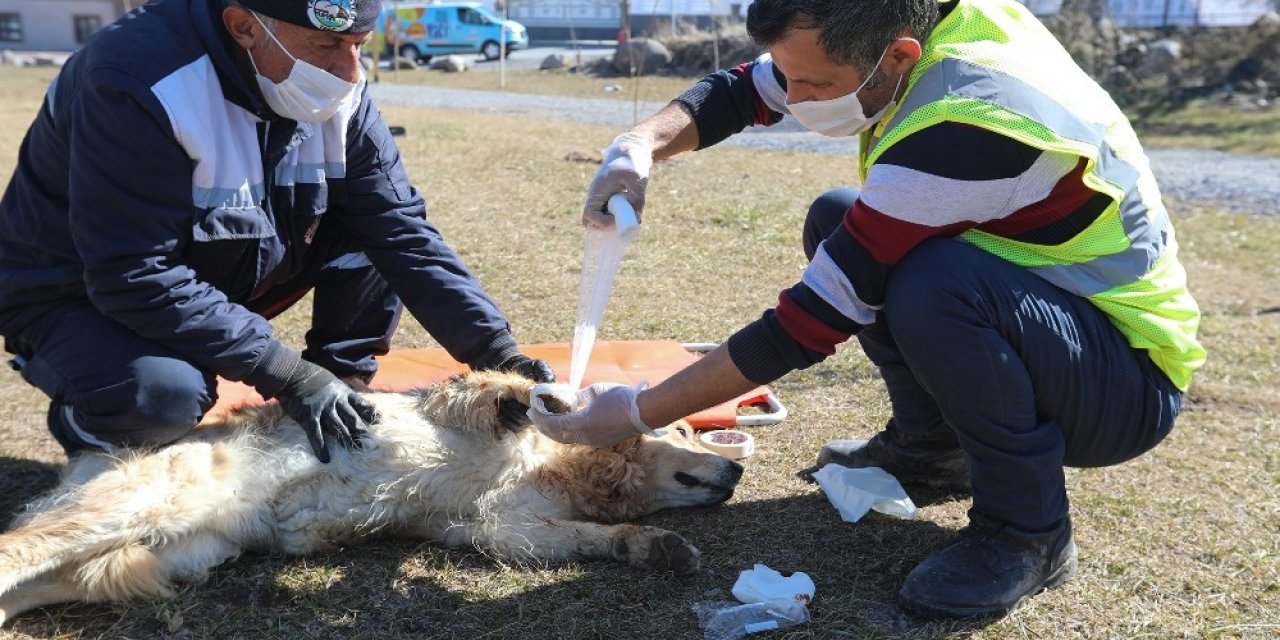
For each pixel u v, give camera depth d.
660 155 2.81
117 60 2.49
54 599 2.46
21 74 23.42
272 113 2.74
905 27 2.18
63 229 2.66
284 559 2.74
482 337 3.10
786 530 2.89
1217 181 10.20
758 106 2.88
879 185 2.23
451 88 20.53
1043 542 2.46
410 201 3.14
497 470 2.87
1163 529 2.90
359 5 2.54
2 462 3.27
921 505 3.04
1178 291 2.46
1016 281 2.30
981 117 2.14
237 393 3.66
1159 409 2.47
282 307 3.38
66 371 2.62
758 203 7.54
